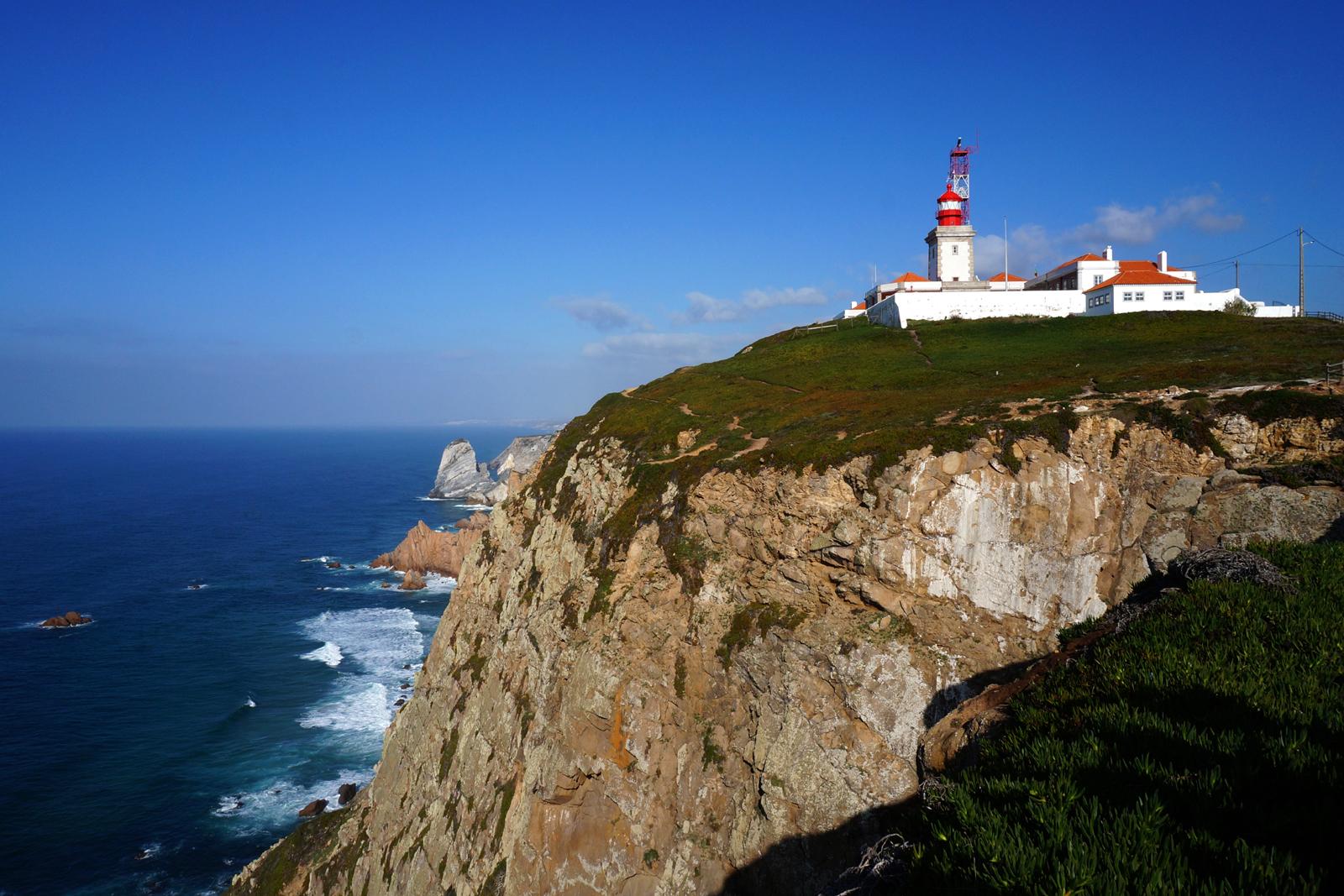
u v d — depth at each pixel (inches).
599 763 1262.3
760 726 1136.8
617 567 1412.4
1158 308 2486.5
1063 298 2709.2
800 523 1241.4
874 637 1138.0
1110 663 567.8
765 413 1711.4
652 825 1186.6
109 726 2578.7
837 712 1099.9
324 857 1722.4
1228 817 369.1
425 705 1749.5
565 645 1403.8
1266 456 1115.3
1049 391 1419.8
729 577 1277.1
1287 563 732.0
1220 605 625.3
